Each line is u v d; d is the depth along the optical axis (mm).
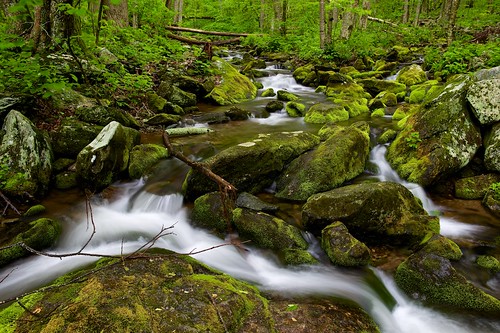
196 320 2547
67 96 7266
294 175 5664
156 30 14031
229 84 11930
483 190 5570
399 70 14250
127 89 8844
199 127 8211
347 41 17219
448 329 3203
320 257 4191
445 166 5742
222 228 4719
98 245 4512
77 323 2396
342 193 4543
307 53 17297
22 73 6309
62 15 7840
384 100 10453
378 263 4059
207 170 4473
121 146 5906
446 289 3467
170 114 8758
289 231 4422
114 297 2672
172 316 2555
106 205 5344
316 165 5551
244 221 4473
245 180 5457
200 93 10906
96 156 5422
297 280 3807
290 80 14570
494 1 24562
